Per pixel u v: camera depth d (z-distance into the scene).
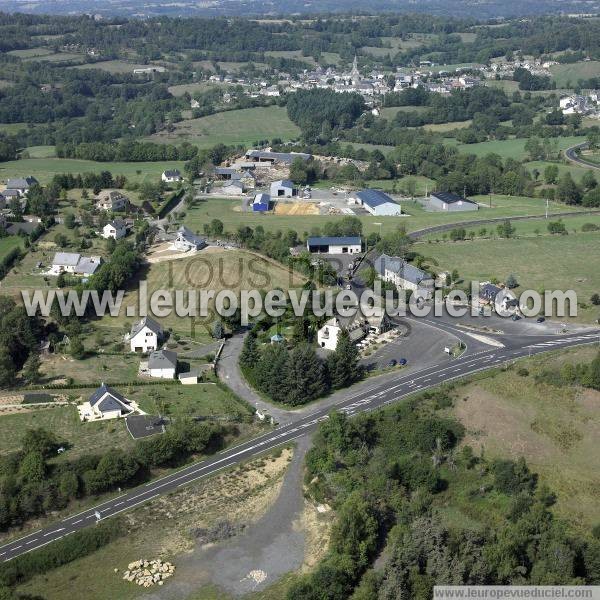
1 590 101.06
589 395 146.12
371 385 154.25
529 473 128.50
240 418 142.50
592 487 126.25
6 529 116.75
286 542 114.06
